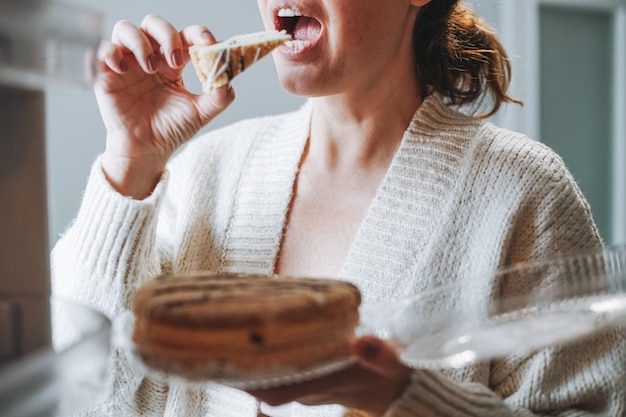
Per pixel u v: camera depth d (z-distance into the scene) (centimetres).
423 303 91
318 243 119
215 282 85
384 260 114
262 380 73
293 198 123
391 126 120
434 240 114
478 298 96
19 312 71
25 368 63
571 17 303
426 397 86
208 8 229
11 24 61
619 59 311
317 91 109
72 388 64
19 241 76
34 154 75
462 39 131
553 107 304
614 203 318
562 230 115
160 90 118
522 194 114
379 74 116
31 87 69
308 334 74
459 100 133
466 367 109
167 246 126
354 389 83
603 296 80
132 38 112
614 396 106
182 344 72
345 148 121
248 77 240
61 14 63
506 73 136
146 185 116
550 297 83
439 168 117
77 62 66
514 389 110
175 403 117
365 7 107
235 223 124
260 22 235
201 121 117
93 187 114
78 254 113
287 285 83
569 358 108
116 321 83
